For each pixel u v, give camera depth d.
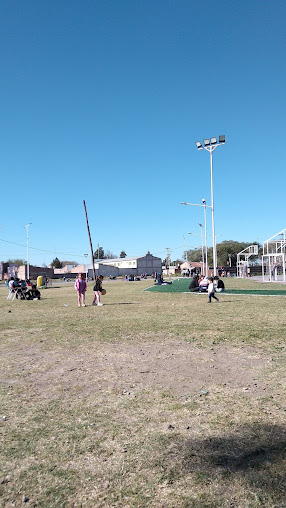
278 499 2.79
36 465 3.40
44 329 11.35
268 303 17.02
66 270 120.31
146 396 5.09
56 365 6.96
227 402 4.73
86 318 13.59
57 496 2.94
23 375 6.38
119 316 13.81
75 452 3.60
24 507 2.83
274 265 40.53
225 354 7.28
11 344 9.14
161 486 3.01
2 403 5.02
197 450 3.53
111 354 7.66
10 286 26.36
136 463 3.36
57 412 4.63
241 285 33.66
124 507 2.78
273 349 7.52
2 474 3.28
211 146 38.50
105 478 3.15
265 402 4.68
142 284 48.06
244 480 3.02
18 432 4.09
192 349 7.82
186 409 4.55
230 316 12.73
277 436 3.73
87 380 5.95
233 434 3.82
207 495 2.86
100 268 102.62
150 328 10.67
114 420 4.31
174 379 5.82
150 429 4.03
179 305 17.45
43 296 29.22
